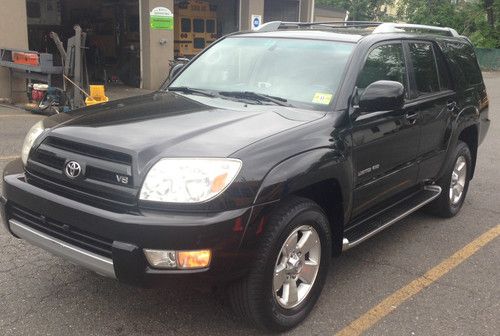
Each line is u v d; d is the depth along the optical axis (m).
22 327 3.21
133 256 2.73
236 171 2.84
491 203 6.15
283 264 3.17
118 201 2.87
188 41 17.14
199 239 2.71
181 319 3.38
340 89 3.71
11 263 4.03
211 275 2.79
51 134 3.26
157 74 15.58
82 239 2.97
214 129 3.17
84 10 19.38
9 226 3.38
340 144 3.47
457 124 5.17
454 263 4.43
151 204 2.77
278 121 3.38
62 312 3.40
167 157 2.85
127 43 16.72
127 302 3.55
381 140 3.94
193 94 4.17
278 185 2.96
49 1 19.34
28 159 3.36
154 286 2.79
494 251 4.72
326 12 26.02
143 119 3.35
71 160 3.05
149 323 3.32
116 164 2.90
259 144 3.02
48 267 3.99
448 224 5.38
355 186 3.72
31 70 10.72
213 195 2.76
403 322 3.48
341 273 4.16
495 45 36.75
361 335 3.31
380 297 3.79
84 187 2.99
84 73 10.93
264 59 4.23
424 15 38.56
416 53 4.71
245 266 2.90
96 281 3.81
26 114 10.59
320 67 3.94
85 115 3.54
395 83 3.61
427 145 4.73
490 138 10.48
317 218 3.33
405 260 4.45
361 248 4.68
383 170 4.07
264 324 3.14
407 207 4.59
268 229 2.99
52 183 3.14
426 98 4.68
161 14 15.28
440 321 3.51
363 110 3.73
